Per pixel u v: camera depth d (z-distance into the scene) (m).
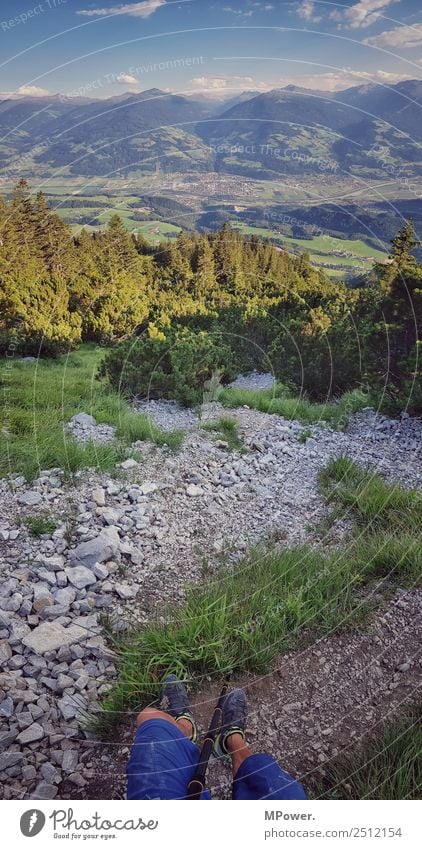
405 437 6.21
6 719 2.40
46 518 4.15
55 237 16.62
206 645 2.75
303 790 2.03
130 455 5.65
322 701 2.54
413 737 2.28
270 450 6.02
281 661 2.78
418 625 2.97
